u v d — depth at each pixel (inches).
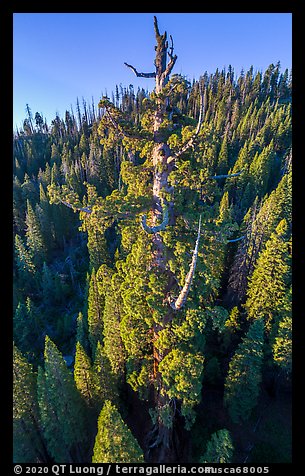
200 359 643.5
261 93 5285.4
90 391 811.4
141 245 635.5
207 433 982.4
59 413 695.7
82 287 2215.8
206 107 4618.6
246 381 960.9
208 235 619.8
